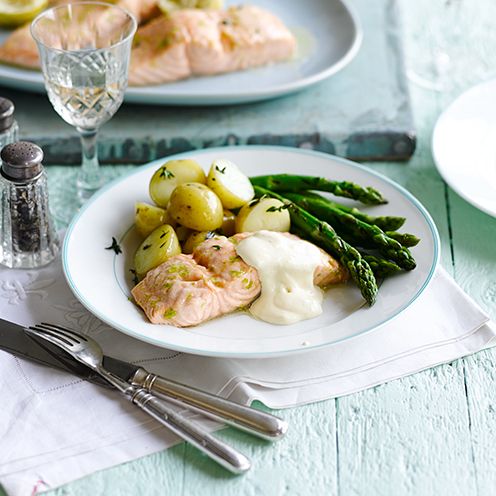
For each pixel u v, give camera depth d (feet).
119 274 3.45
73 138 4.05
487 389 3.26
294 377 3.25
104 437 3.11
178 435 3.11
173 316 3.26
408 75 4.53
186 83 4.29
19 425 3.12
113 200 3.63
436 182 3.99
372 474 3.07
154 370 3.27
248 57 4.34
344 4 4.63
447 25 4.85
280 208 3.51
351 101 4.27
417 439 3.14
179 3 4.54
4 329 3.34
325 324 3.31
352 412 3.20
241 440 3.13
